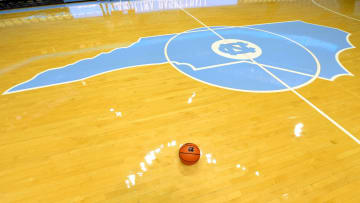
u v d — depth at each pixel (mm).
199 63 4766
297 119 3246
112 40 5930
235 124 3162
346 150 2768
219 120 3232
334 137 2945
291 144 2850
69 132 3018
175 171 2523
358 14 8172
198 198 2260
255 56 5066
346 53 5195
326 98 3674
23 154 2703
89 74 4363
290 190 2328
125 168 2551
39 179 2420
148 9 8742
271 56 5062
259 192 2309
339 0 10125
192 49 5402
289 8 8922
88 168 2543
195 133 3016
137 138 2934
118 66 4648
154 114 3342
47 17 7867
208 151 2756
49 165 2572
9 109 3438
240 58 4973
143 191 2318
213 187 2359
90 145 2826
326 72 4422
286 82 4098
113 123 3172
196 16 7926
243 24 7156
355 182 2406
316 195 2281
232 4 9445
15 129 3066
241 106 3508
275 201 2229
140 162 2621
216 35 6250
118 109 3438
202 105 3529
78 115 3312
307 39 5992
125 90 3885
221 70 4492
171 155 2709
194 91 3857
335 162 2621
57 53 5227
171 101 3613
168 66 4641
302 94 3773
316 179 2436
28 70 4520
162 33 6398
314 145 2832
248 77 4254
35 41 5910
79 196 2262
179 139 2924
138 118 3262
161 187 2359
